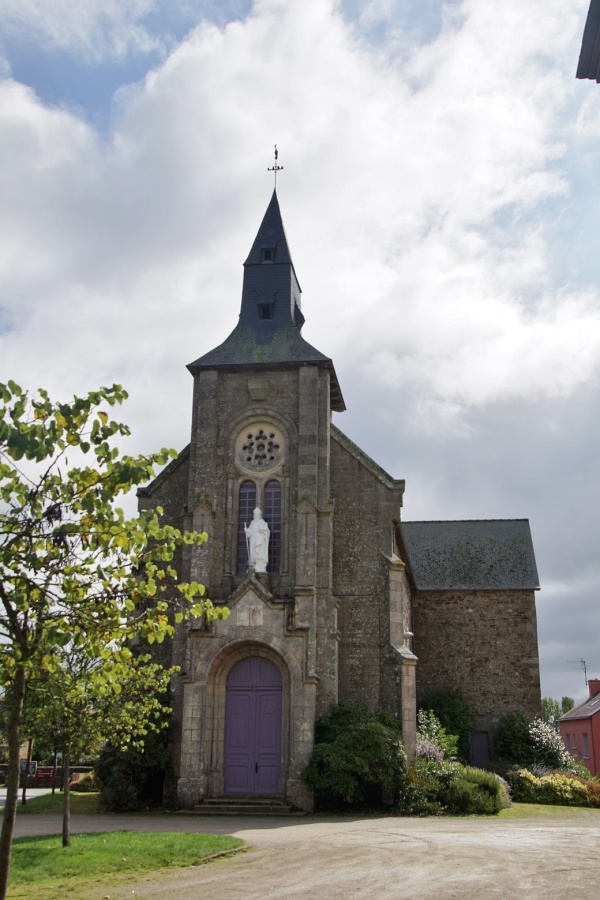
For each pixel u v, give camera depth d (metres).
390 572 26.22
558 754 32.94
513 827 19.31
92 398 8.70
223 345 28.92
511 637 35.62
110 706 15.61
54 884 12.01
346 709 24.16
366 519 27.00
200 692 24.41
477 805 22.89
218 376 28.19
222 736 24.69
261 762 24.58
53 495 8.71
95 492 8.67
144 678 16.17
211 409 27.67
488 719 34.72
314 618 24.95
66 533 8.44
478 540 39.66
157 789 25.39
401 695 24.95
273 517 26.94
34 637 8.73
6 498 8.62
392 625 25.78
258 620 24.66
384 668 25.48
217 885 11.83
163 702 24.98
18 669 8.47
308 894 11.09
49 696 14.29
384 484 27.19
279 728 24.77
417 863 13.61
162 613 10.20
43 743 15.26
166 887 11.73
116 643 10.19
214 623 24.78
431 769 24.19
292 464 26.95
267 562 26.23
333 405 30.94
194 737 24.09
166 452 9.05
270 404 27.67
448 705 33.88
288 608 24.67
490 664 35.41
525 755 32.91
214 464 27.16
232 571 26.44
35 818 22.33
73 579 9.02
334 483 27.47
